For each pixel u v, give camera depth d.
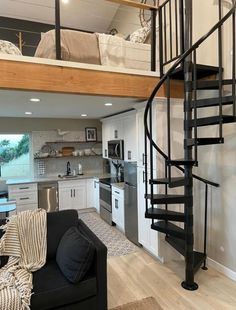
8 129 5.56
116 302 2.52
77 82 2.75
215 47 3.05
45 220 2.63
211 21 3.12
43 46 3.06
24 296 1.89
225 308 2.44
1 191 5.22
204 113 3.30
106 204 5.04
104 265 2.19
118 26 5.68
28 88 2.53
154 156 3.28
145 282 2.90
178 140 3.41
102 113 4.90
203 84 2.67
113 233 4.46
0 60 2.42
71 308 2.07
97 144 6.33
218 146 3.11
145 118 2.83
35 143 5.79
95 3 5.30
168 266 3.27
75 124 6.13
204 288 2.77
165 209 3.20
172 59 3.15
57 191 5.44
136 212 3.88
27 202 5.14
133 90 3.05
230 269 3.00
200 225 3.45
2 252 2.33
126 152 4.32
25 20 5.57
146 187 3.12
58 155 5.88
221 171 3.09
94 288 2.14
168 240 3.21
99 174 6.11
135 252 3.69
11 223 2.46
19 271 2.20
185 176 2.79
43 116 5.52
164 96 3.22
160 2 3.77
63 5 5.23
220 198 3.12
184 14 3.04
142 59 3.47
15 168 5.78
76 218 2.79
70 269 2.11
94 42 3.17
